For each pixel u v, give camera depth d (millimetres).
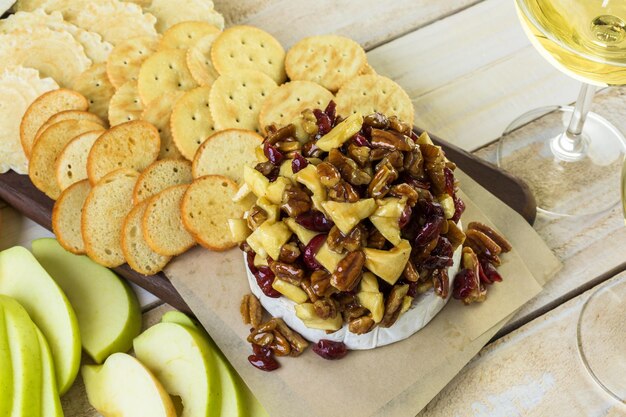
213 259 571
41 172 601
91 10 664
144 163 595
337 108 607
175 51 635
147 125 599
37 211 597
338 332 521
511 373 541
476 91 658
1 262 575
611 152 624
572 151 623
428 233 501
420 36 688
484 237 561
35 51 645
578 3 519
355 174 501
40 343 542
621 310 557
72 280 578
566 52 499
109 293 572
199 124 605
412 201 497
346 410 513
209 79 625
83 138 601
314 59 635
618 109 647
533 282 559
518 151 626
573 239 589
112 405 534
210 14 676
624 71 495
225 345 539
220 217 572
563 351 547
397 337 531
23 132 613
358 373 525
